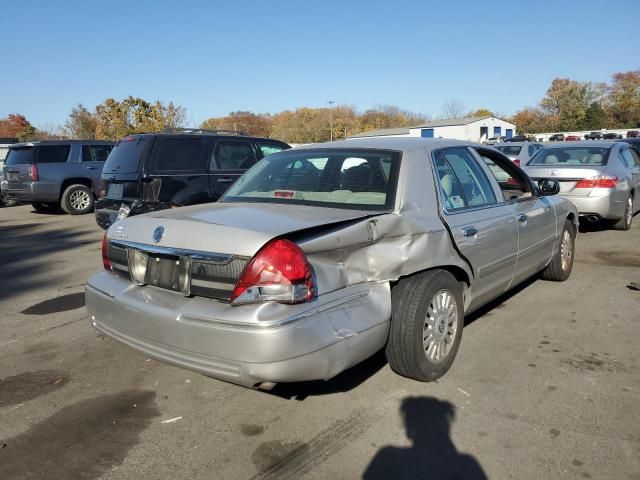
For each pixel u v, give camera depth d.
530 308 5.31
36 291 6.52
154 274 3.27
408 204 3.60
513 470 2.79
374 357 4.16
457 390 3.64
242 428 3.26
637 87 74.69
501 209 4.55
